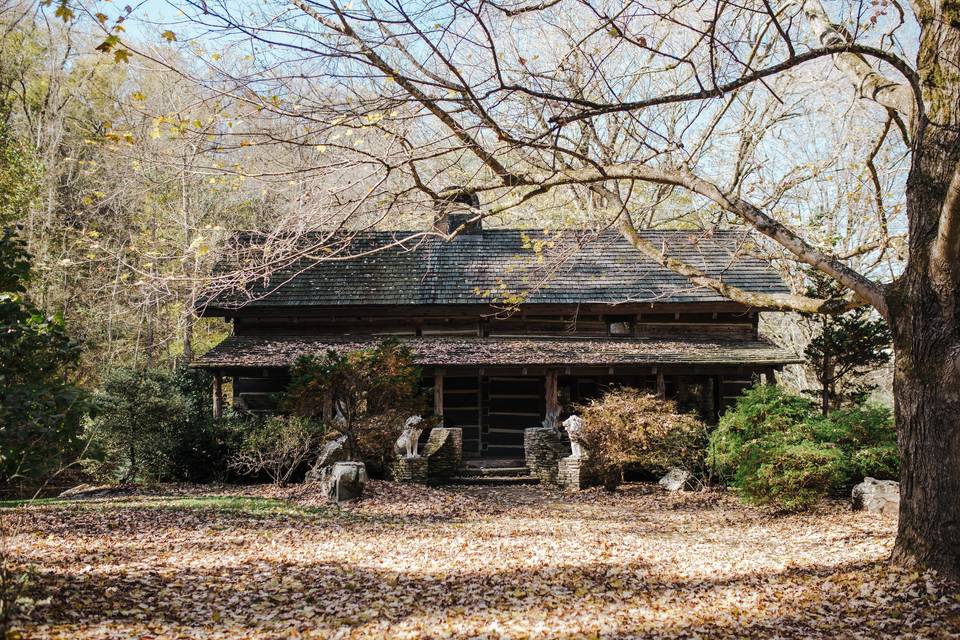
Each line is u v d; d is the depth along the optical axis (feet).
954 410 24.03
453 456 58.18
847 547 31.07
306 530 36.32
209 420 58.08
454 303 68.33
